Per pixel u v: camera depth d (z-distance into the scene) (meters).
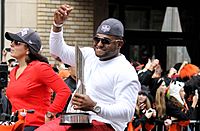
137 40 21.86
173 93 13.88
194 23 22.66
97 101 7.15
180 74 15.59
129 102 6.95
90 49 7.66
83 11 18.89
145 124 13.32
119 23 7.27
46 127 6.91
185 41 22.48
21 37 8.61
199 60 22.73
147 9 22.00
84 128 6.94
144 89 13.73
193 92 14.88
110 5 21.36
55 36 7.57
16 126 7.65
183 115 13.89
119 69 7.12
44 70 8.38
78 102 6.64
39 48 8.78
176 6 22.41
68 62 7.78
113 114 6.79
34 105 8.44
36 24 18.38
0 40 18.08
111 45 7.20
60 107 8.30
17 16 18.28
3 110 10.68
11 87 8.50
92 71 7.33
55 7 18.50
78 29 18.80
